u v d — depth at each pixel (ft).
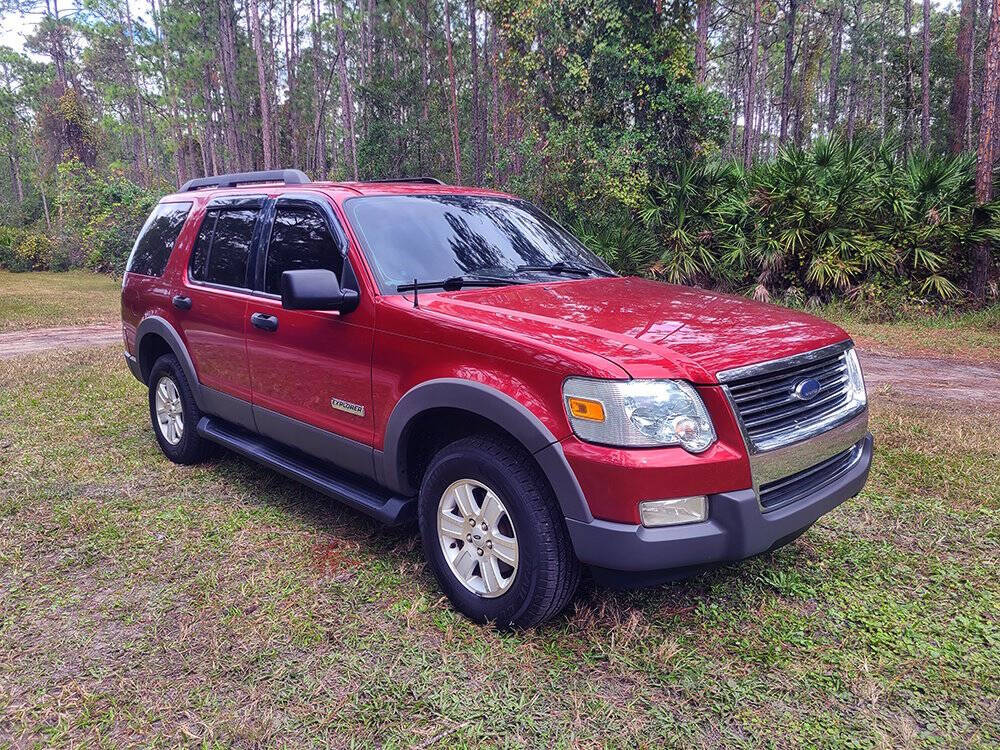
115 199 93.15
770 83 170.71
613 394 8.55
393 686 8.91
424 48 112.06
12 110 194.90
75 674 9.21
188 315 15.66
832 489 10.15
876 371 28.12
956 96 69.10
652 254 47.29
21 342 37.73
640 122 52.06
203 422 15.90
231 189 15.89
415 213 12.94
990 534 12.93
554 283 12.34
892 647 9.71
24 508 14.40
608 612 10.53
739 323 10.34
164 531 13.37
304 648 9.73
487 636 9.94
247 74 142.31
